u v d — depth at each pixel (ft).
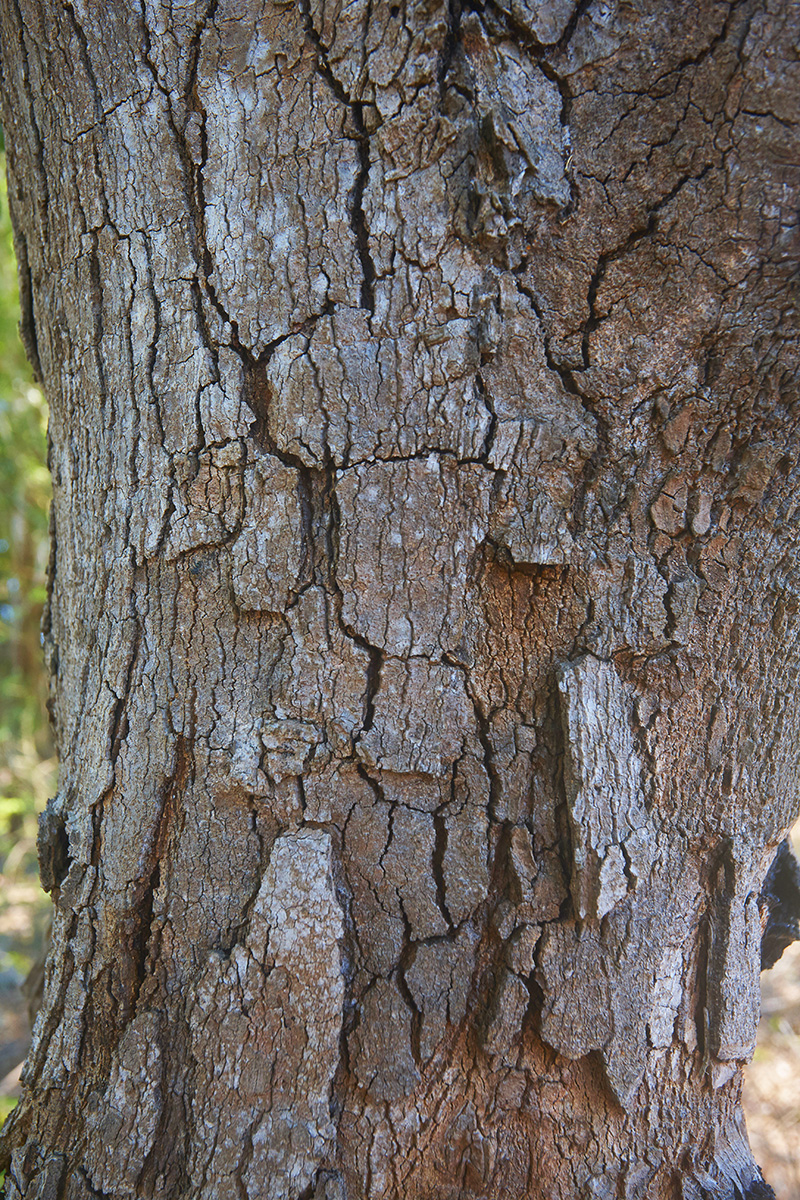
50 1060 2.79
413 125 2.39
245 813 2.62
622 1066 2.64
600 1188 2.64
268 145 2.47
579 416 2.50
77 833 2.78
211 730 2.62
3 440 9.46
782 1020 6.11
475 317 2.46
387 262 2.46
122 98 2.55
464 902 2.62
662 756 2.64
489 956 2.66
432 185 2.42
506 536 2.50
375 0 2.35
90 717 2.79
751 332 2.47
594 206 2.42
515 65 2.36
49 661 3.26
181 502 2.60
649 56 2.35
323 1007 2.58
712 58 2.34
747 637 2.64
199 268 2.54
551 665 2.58
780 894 3.05
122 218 2.60
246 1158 2.56
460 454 2.50
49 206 2.75
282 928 2.58
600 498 2.53
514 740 2.60
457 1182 2.65
